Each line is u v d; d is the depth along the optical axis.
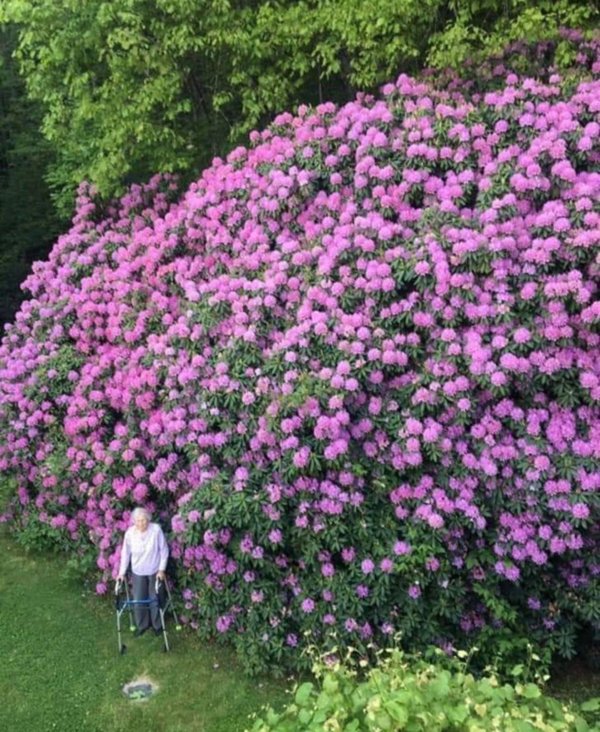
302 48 6.20
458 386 3.89
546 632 4.06
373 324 4.22
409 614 3.97
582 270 3.95
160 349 4.90
